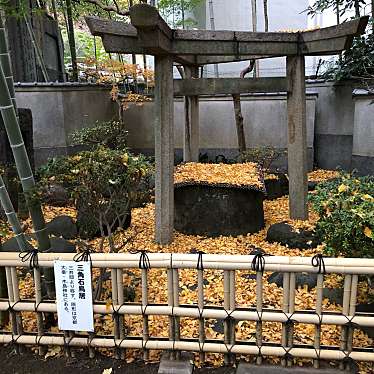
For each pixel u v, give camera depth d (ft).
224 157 22.62
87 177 7.55
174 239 12.84
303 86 13.30
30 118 15.94
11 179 14.03
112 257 7.00
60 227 12.75
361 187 8.66
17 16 9.92
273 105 23.03
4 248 10.67
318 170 23.17
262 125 23.32
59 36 27.78
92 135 19.31
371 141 19.24
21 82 21.12
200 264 6.81
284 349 6.91
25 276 9.95
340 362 6.90
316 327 6.78
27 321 8.43
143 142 24.58
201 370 7.06
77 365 7.32
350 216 7.38
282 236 12.32
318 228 8.63
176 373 6.90
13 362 7.45
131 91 25.75
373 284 7.97
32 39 21.80
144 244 12.46
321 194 8.70
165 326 8.04
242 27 29.04
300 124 13.48
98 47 34.83
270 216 15.19
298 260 6.61
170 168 12.08
